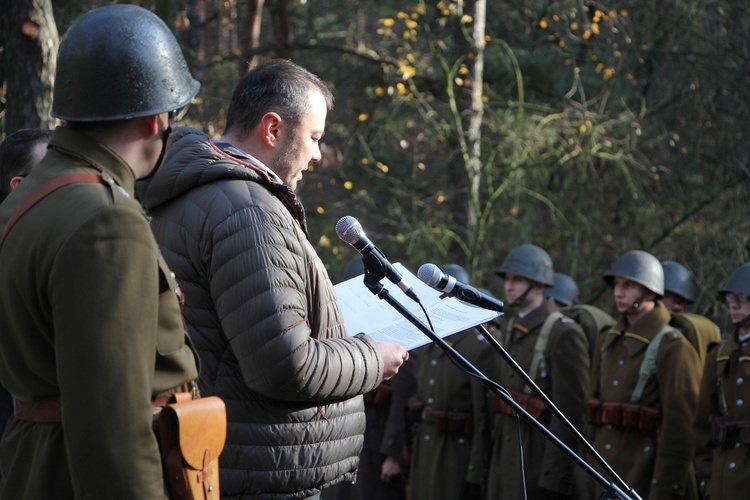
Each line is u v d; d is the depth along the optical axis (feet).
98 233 5.77
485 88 34.65
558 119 33.99
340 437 8.49
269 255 7.89
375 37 43.47
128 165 6.41
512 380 18.99
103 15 6.39
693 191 36.52
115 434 5.65
